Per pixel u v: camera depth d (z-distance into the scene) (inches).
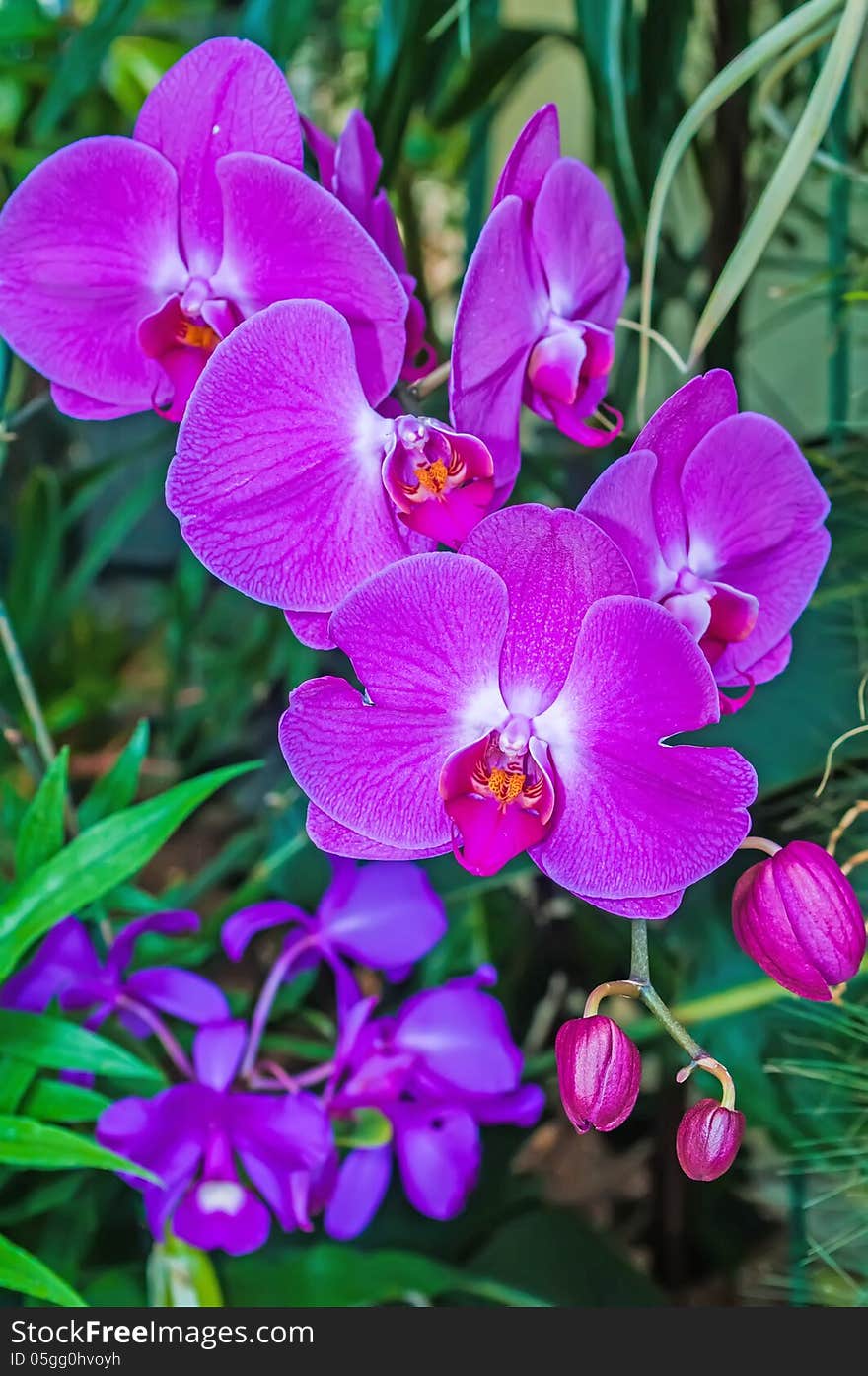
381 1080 18.9
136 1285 20.3
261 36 21.3
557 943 33.7
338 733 13.9
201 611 45.1
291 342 13.9
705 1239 28.0
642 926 14.4
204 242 15.3
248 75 14.8
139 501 37.6
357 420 14.3
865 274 20.8
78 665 50.2
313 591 14.4
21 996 19.1
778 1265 27.3
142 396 16.2
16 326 15.7
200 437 14.0
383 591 13.5
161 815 18.3
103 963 22.4
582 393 15.7
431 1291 20.0
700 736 21.2
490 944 28.6
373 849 14.4
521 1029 32.9
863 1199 20.5
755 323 35.9
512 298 14.9
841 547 21.5
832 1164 21.4
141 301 15.8
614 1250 23.3
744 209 23.7
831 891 14.3
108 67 37.0
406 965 20.6
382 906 19.9
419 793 14.2
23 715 38.6
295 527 14.3
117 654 52.4
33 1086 18.5
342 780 14.0
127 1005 19.3
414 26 20.5
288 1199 18.3
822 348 35.6
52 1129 17.2
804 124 14.4
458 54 26.6
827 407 35.5
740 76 15.0
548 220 15.1
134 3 22.1
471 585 13.5
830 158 20.1
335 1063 19.0
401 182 27.4
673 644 13.4
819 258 31.7
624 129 20.2
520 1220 23.7
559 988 33.0
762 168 26.7
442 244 47.4
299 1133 18.1
